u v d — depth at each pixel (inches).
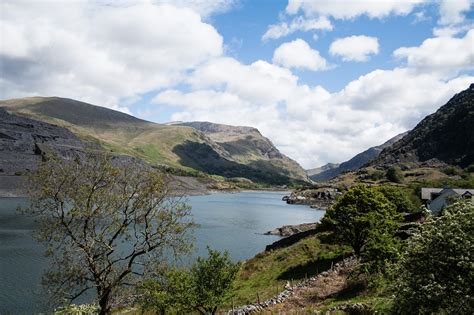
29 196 1130.7
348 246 2273.6
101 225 1167.0
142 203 1164.5
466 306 611.5
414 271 672.4
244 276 2250.2
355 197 2075.5
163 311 1359.5
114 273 1203.9
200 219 5639.8
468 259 609.9
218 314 1514.5
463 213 660.1
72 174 1110.4
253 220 5856.3
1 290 1916.8
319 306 1285.7
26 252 2721.5
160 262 1272.1
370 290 1311.5
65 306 1090.1
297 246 2455.7
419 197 4559.5
